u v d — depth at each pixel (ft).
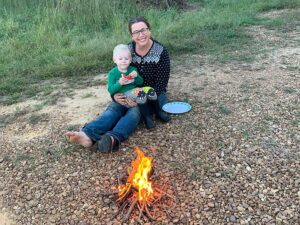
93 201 5.00
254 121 6.49
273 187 5.07
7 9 14.34
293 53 9.71
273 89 7.62
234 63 9.21
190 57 9.82
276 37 11.12
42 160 5.86
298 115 6.64
